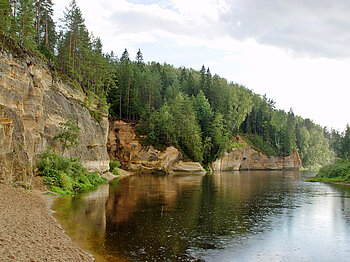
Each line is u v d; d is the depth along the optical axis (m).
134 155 79.31
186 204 28.44
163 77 121.50
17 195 21.83
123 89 90.31
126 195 33.22
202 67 135.88
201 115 106.25
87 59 62.94
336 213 25.91
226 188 43.84
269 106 169.75
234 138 116.25
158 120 84.56
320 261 14.33
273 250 15.70
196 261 13.45
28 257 10.43
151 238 16.61
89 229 17.58
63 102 42.78
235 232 18.86
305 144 157.75
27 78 29.48
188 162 84.88
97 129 56.34
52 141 36.94
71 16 59.16
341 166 65.69
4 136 23.45
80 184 37.22
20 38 35.56
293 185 51.97
